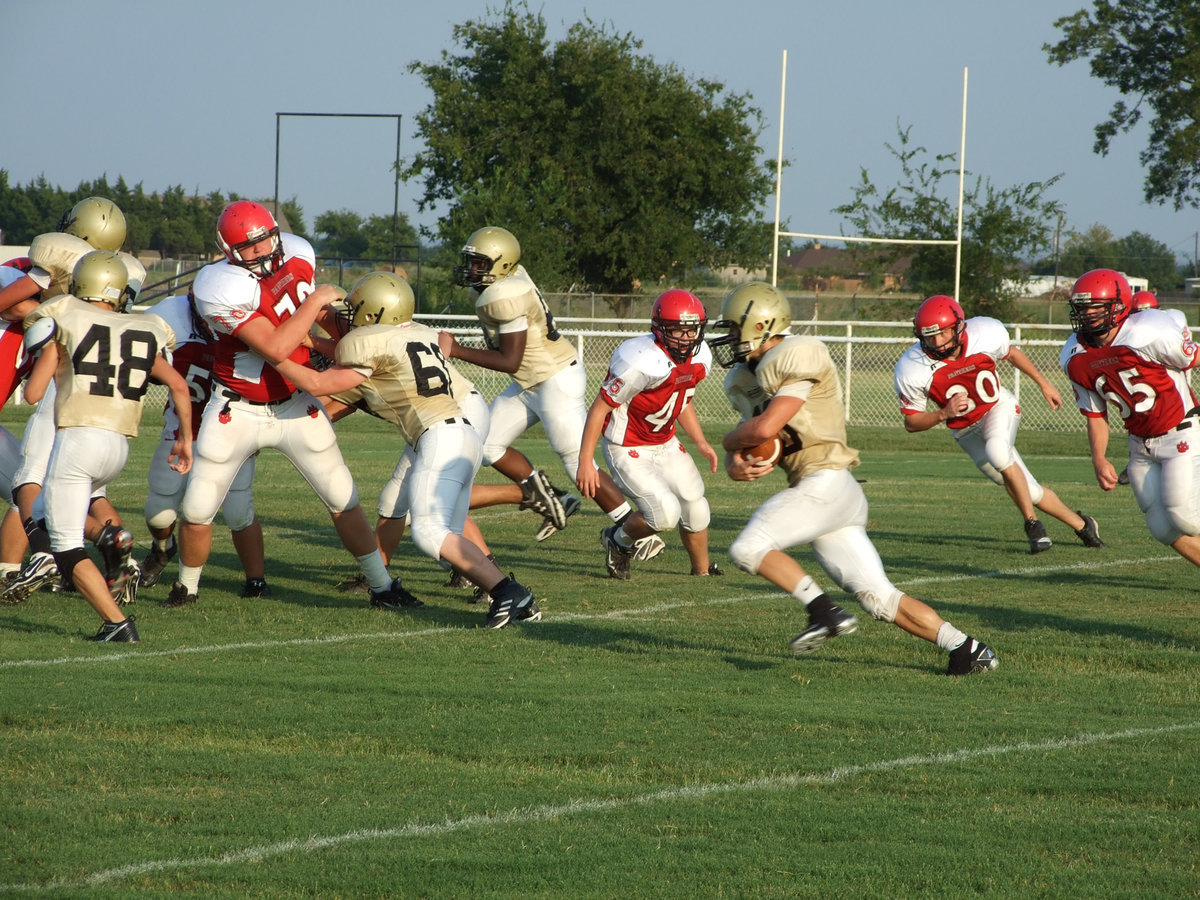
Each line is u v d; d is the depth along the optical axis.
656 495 25.12
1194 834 12.02
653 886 10.85
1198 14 125.00
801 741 14.90
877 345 91.81
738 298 17.22
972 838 11.91
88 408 19.70
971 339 29.56
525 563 28.42
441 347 21.84
